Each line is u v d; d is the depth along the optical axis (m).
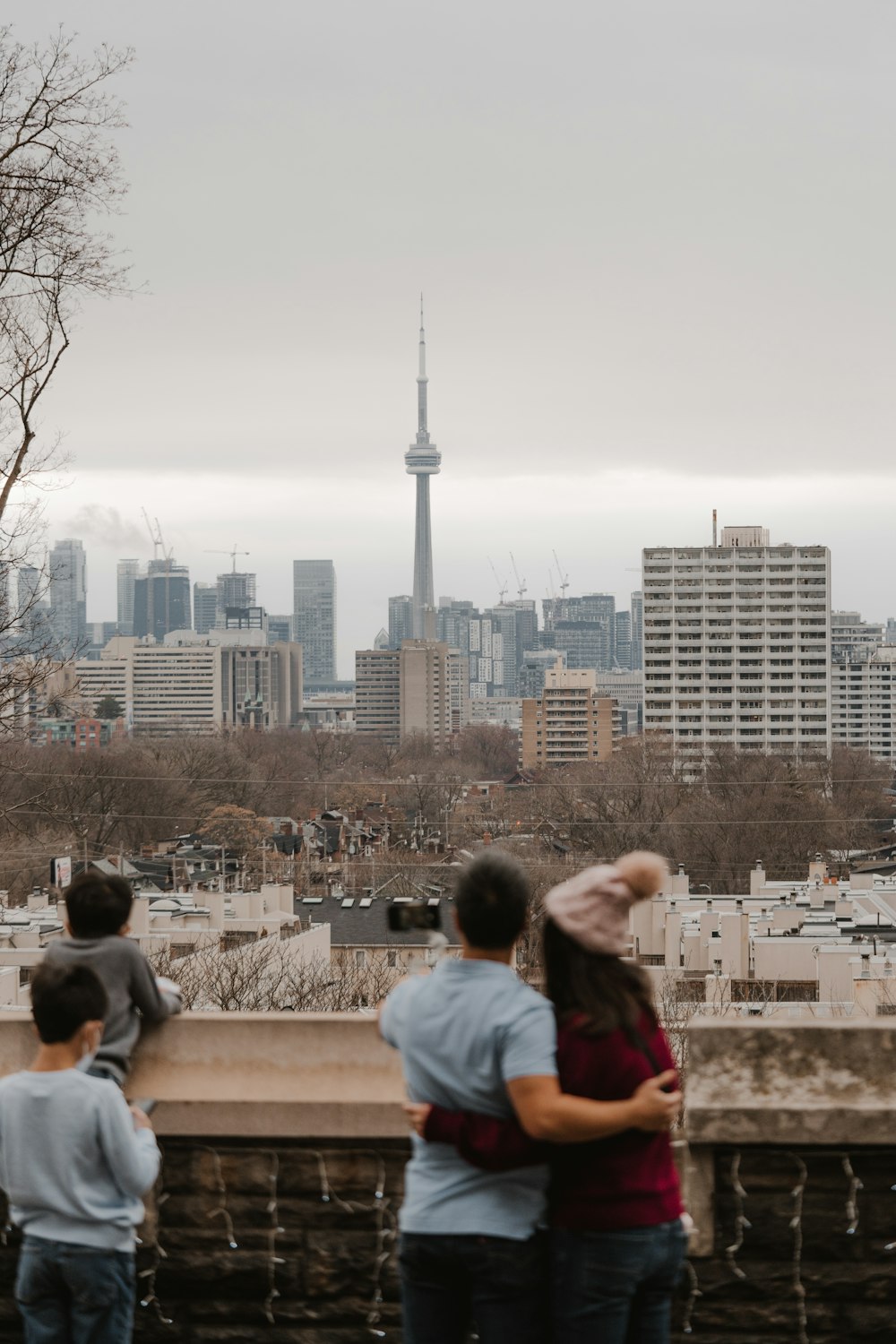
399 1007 5.41
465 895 5.28
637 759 125.75
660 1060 5.14
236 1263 6.64
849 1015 34.34
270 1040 6.66
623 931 5.17
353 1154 6.61
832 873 88.81
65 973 5.89
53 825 75.75
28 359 16.47
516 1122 5.16
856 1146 6.28
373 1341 6.56
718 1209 6.35
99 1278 5.82
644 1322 5.30
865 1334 6.25
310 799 145.88
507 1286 5.17
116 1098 5.86
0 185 15.91
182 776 116.56
